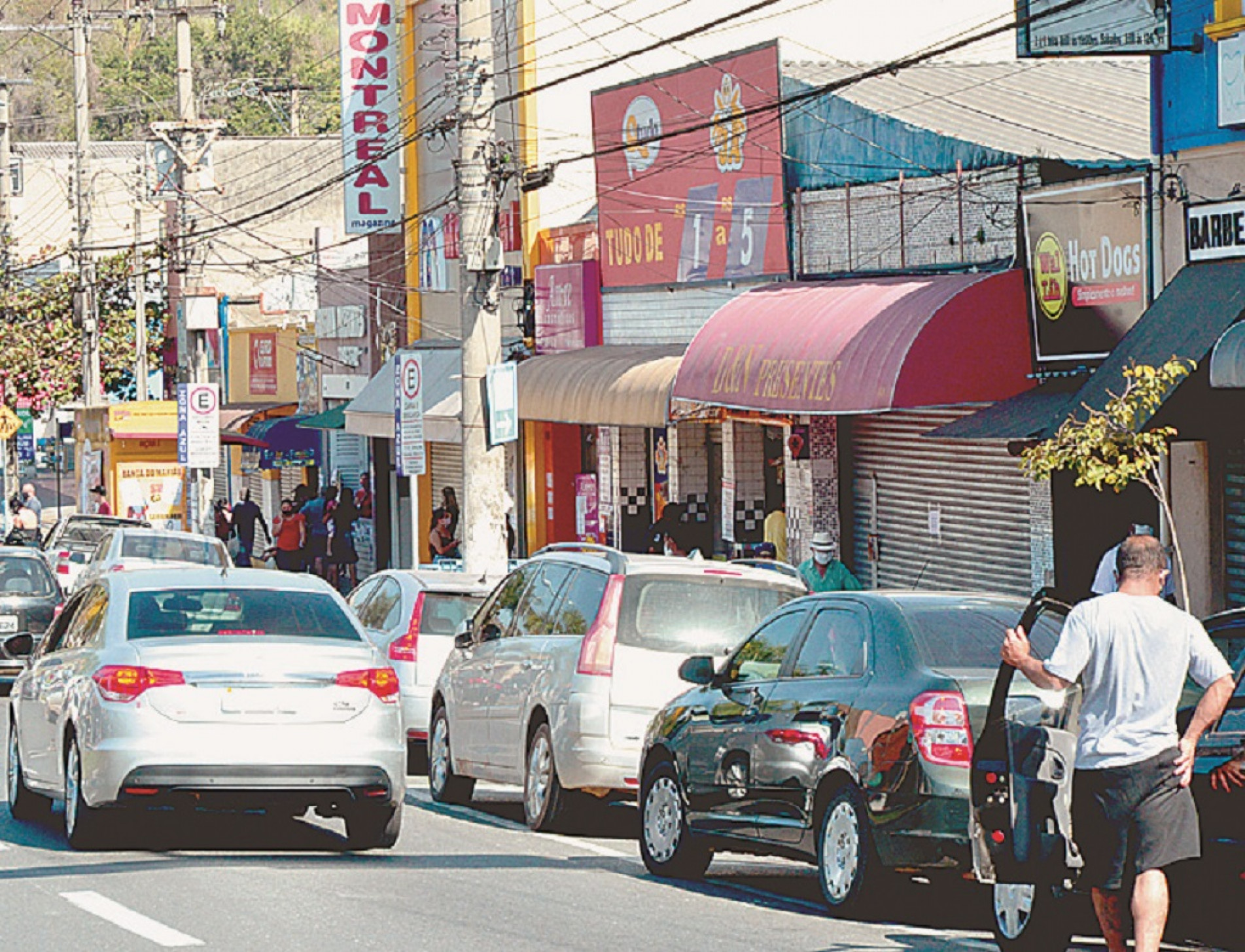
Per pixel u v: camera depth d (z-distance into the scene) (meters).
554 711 39.59
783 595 40.09
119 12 135.00
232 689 34.34
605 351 77.12
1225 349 43.19
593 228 82.69
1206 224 48.12
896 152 60.88
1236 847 23.61
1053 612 24.33
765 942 27.03
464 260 63.12
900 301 55.25
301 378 131.75
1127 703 22.17
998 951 26.47
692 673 33.50
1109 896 22.61
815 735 30.05
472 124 62.97
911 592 31.16
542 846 38.31
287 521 111.94
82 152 144.88
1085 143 56.19
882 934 27.80
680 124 73.75
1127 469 40.41
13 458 170.00
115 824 36.72
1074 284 52.38
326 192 179.12
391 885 31.83
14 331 168.75
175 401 146.12
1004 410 52.81
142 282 146.38
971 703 27.52
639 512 82.44
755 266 69.12
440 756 46.44
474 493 63.12
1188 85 48.84
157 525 136.25
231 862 34.50
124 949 26.14
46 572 73.19
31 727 39.38
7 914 28.84
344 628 36.81
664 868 34.28
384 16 106.06
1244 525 48.56
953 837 27.09
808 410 55.97
